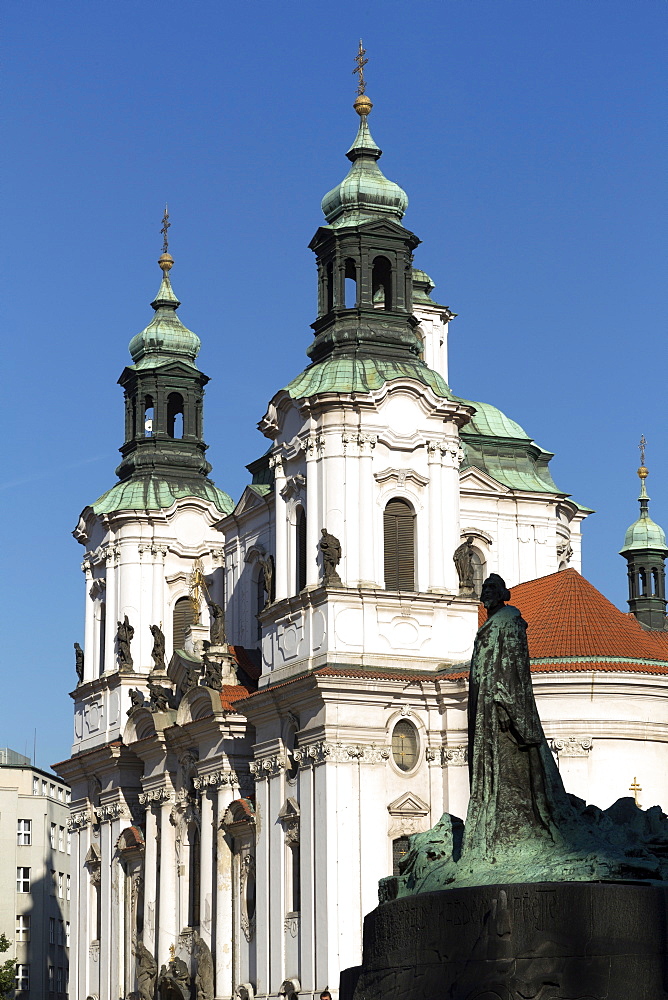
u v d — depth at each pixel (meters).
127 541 113.50
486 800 39.53
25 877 171.12
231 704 97.06
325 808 86.12
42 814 173.38
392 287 96.00
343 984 43.69
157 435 117.31
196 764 99.75
